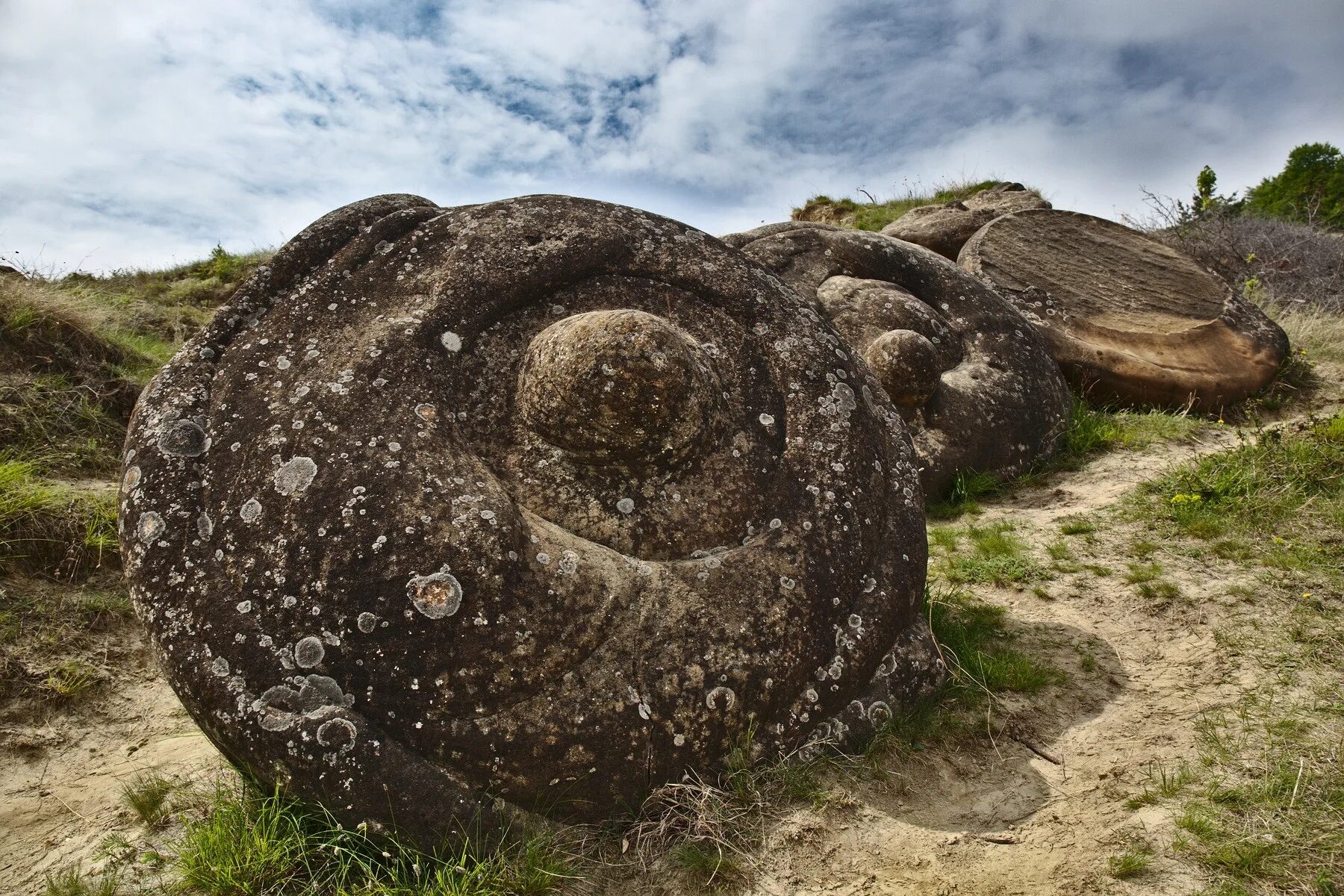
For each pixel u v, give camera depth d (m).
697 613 2.74
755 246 6.35
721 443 3.11
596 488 2.97
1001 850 2.52
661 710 2.61
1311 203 15.53
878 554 3.14
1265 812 2.45
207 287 11.85
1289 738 2.77
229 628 2.47
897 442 3.43
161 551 2.57
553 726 2.51
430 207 3.39
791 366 3.30
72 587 4.03
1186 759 2.77
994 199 9.90
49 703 3.43
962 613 3.88
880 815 2.69
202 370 2.86
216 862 2.42
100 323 6.31
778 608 2.83
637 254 3.33
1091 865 2.39
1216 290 7.32
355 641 2.46
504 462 2.95
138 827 2.77
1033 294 7.05
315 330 2.94
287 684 2.43
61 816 2.89
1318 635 3.36
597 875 2.47
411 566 2.52
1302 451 4.70
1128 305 7.17
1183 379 6.46
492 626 2.52
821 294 6.10
